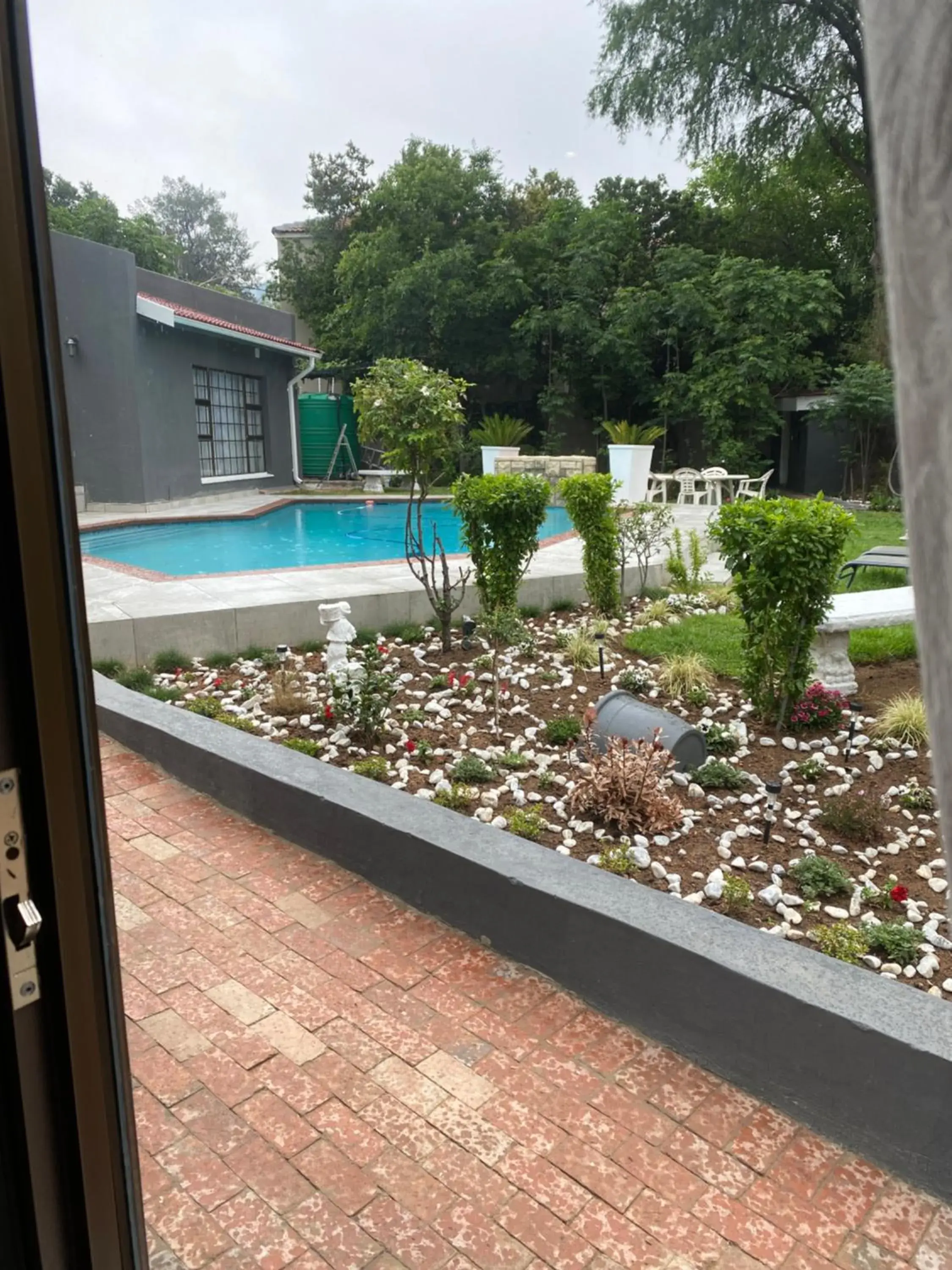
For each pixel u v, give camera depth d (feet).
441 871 8.36
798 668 13.32
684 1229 5.31
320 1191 5.57
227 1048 6.81
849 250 47.24
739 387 52.08
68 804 2.32
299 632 18.12
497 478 18.51
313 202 70.28
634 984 6.97
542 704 14.61
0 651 2.15
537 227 59.82
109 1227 2.59
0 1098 2.31
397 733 13.14
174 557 33.45
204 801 11.14
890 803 10.99
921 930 8.12
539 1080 6.51
